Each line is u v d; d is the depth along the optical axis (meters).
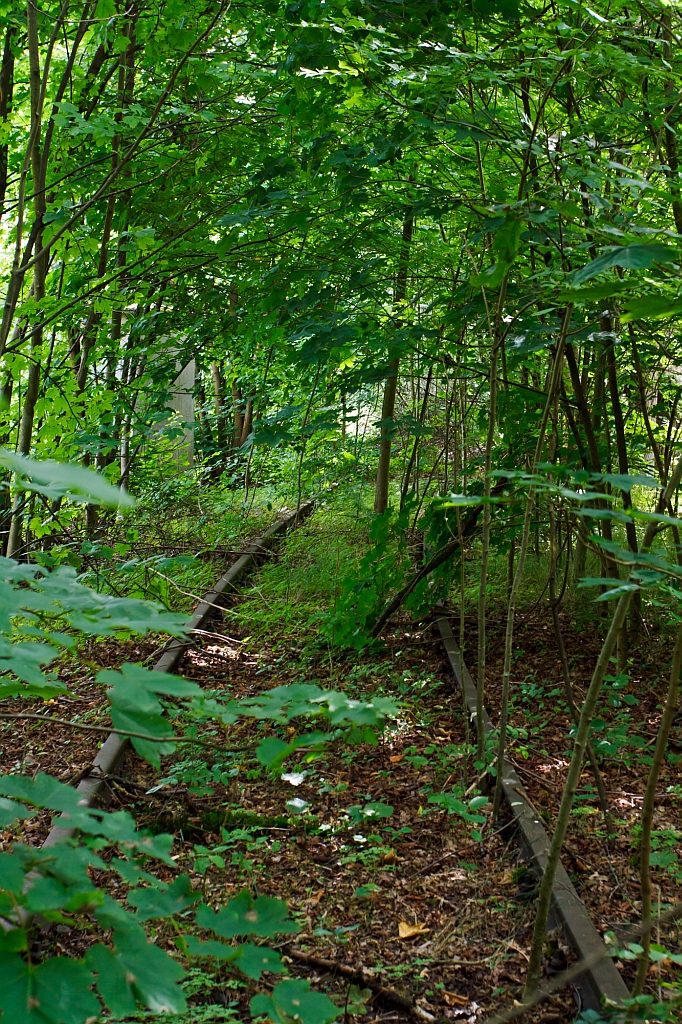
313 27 4.15
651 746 4.14
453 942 2.82
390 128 4.76
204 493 9.06
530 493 2.33
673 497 5.19
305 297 5.08
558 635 3.89
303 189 5.25
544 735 4.37
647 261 1.73
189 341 6.46
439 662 5.57
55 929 2.66
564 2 2.90
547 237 3.84
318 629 6.00
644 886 2.21
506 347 4.49
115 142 5.66
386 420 5.80
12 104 6.09
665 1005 2.21
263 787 3.95
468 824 3.58
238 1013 2.43
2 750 4.24
